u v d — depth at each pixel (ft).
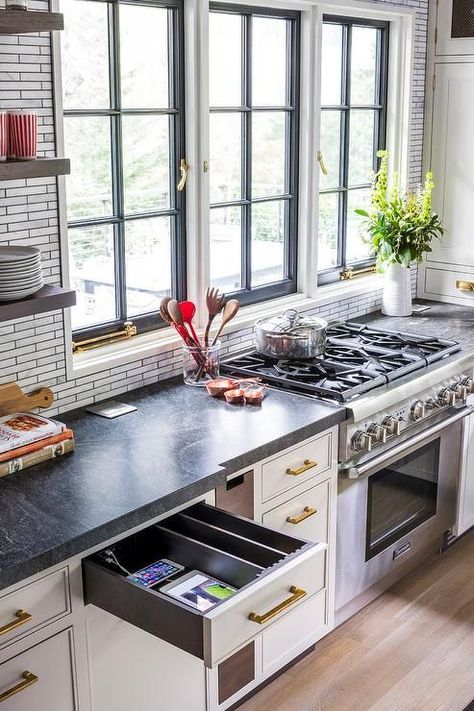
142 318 11.38
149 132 11.02
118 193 10.76
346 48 13.67
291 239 13.44
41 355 9.78
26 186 9.25
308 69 12.73
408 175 14.96
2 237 9.14
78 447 9.32
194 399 10.75
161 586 7.82
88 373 10.39
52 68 9.23
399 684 10.59
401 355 12.10
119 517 7.79
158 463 8.89
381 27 14.17
